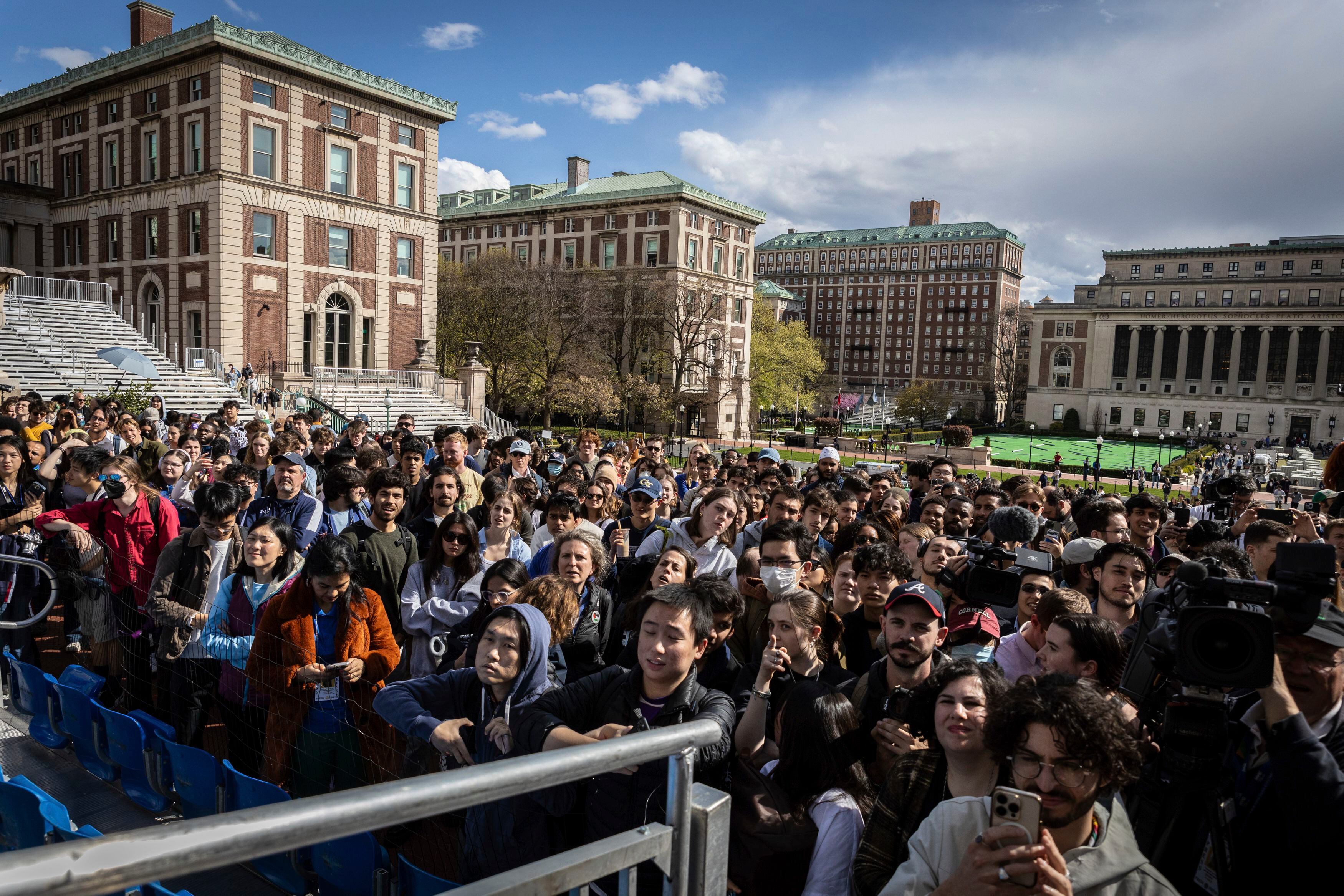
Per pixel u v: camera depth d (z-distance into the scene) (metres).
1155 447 87.75
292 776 4.34
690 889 1.92
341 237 39.69
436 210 43.91
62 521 5.74
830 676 3.79
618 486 9.60
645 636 3.04
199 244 36.00
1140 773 2.67
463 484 7.86
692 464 11.14
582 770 1.65
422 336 43.78
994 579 4.15
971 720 2.55
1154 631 2.65
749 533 6.80
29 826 3.37
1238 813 2.74
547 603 3.91
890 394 129.25
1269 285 94.19
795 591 3.67
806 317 144.25
